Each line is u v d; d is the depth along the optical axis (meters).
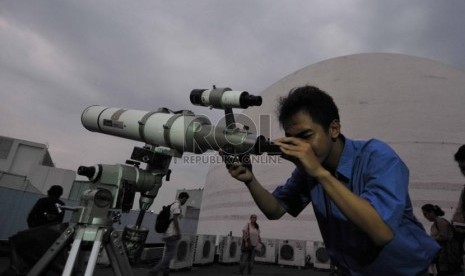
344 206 0.98
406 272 1.12
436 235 3.71
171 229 5.59
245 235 8.35
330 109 1.21
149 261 9.10
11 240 2.23
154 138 2.17
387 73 22.25
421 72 21.91
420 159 17.88
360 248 1.19
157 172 2.09
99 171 1.89
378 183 1.10
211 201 25.41
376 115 20.22
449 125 19.03
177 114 2.14
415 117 19.55
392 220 0.99
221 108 1.87
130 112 2.45
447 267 3.53
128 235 1.89
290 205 1.77
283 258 13.50
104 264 7.25
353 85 22.31
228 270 9.65
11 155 25.45
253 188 1.68
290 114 1.20
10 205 9.31
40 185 24.62
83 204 1.84
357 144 1.34
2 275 2.16
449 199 16.52
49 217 4.52
